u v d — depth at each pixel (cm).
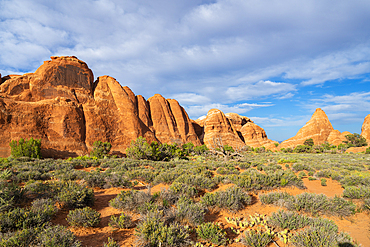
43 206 609
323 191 1134
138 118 6844
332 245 446
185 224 583
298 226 587
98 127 5591
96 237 508
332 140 10625
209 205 754
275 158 3469
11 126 4100
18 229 462
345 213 691
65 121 4834
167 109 8719
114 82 6894
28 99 4709
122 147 5897
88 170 1878
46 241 399
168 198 769
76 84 5753
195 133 9488
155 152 3419
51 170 1642
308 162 2575
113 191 1052
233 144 9538
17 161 2034
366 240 522
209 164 2114
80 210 599
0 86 4494
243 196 813
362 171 1850
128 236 516
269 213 736
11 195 656
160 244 439
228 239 510
